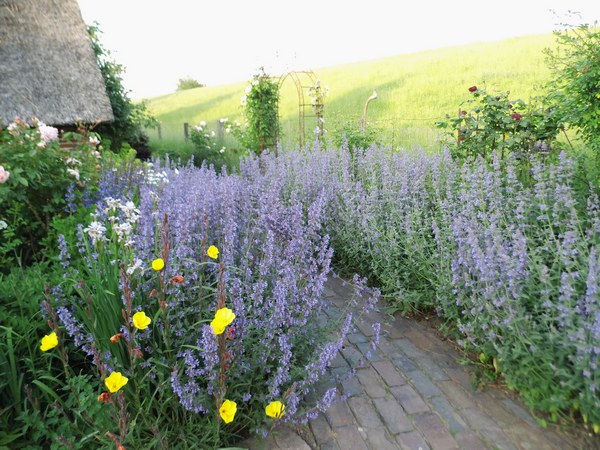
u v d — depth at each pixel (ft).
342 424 7.82
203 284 9.00
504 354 8.13
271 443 7.23
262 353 7.56
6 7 28.32
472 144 16.49
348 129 25.23
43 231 12.16
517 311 8.02
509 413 8.05
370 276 13.78
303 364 8.36
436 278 11.50
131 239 8.84
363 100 58.08
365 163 17.38
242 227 11.71
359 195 14.38
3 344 7.13
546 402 7.65
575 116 13.08
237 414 7.27
